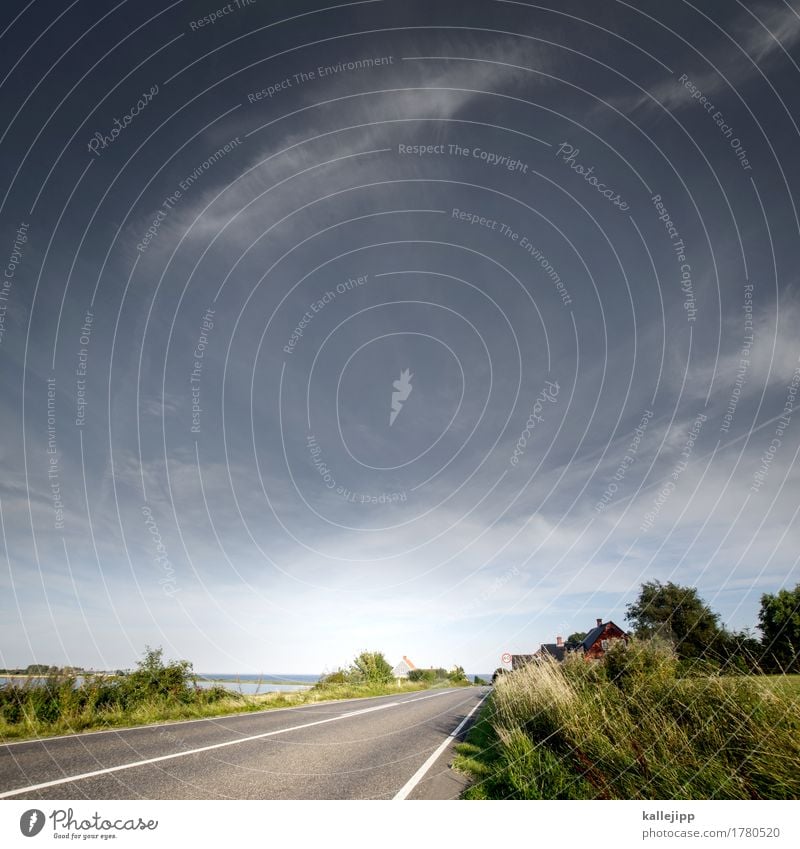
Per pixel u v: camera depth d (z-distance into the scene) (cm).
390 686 2503
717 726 401
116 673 960
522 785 428
